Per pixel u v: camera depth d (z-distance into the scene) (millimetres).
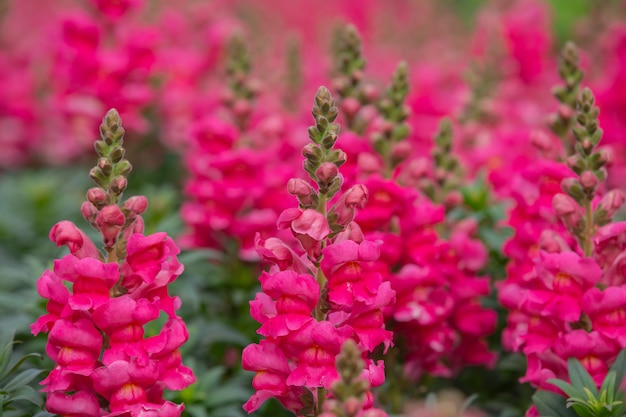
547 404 4711
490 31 10367
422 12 16500
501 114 9945
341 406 3654
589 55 11141
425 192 6582
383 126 6234
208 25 11031
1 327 6133
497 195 7695
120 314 4277
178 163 10156
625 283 4875
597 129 5121
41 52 12648
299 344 4223
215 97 9445
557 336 4906
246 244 6797
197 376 6156
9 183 10500
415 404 6074
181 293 6578
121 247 4520
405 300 5590
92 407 4324
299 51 10242
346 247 4258
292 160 7480
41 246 8875
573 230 5047
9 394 4887
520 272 5789
